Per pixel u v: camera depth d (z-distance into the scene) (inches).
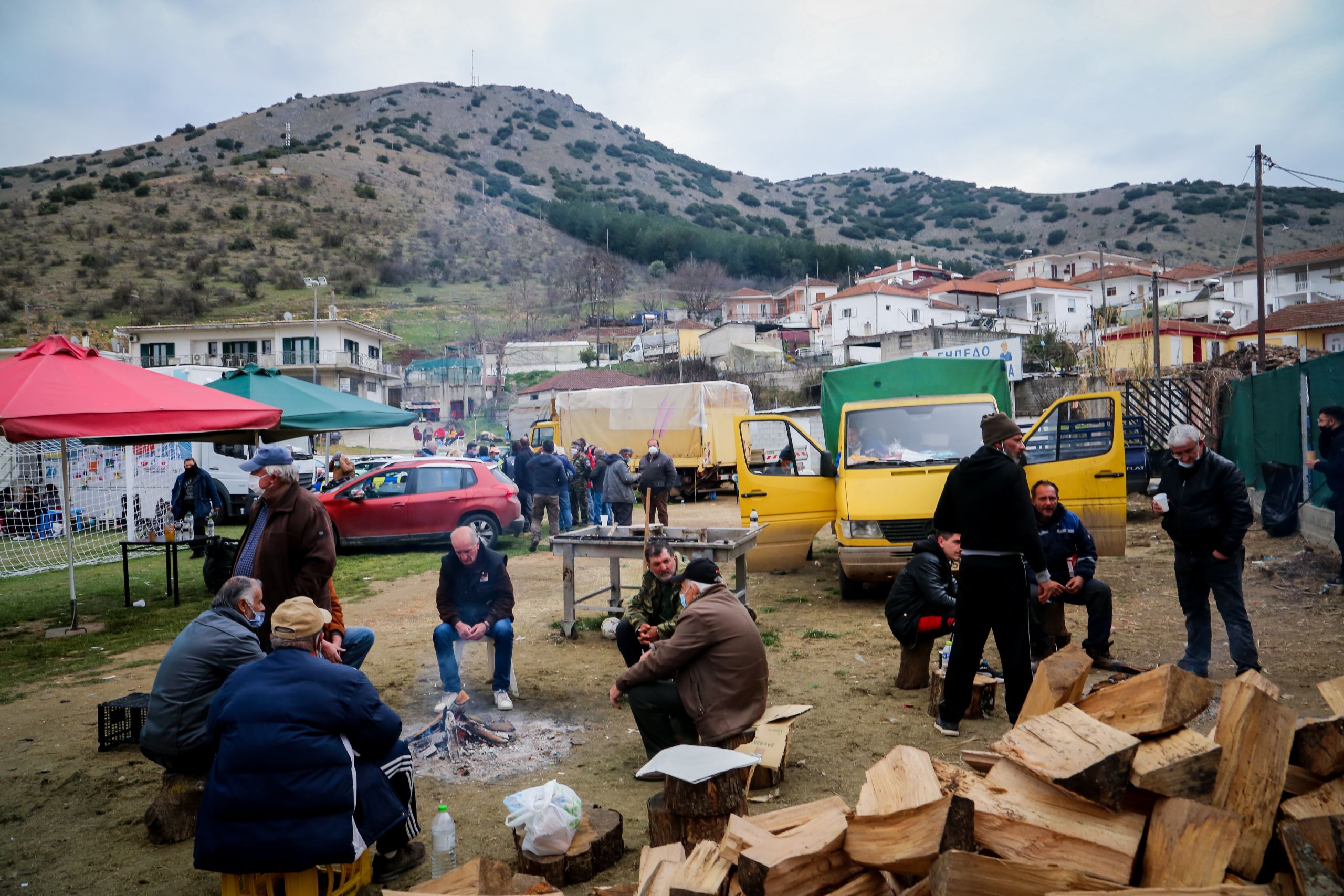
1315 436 395.9
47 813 172.7
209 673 158.1
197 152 7032.5
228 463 727.7
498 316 3587.6
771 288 4623.5
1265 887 89.0
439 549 568.1
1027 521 175.6
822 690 232.1
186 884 142.3
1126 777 98.0
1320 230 6186.0
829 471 362.6
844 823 109.2
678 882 106.0
